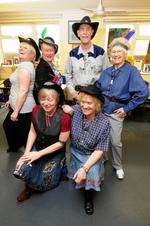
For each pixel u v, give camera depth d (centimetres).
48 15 435
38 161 171
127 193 186
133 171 218
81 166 160
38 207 169
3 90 387
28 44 199
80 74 209
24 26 457
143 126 340
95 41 420
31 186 170
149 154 252
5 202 173
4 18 446
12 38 467
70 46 452
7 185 192
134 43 433
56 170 181
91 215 162
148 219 160
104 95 181
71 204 172
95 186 157
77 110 164
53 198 178
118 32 427
